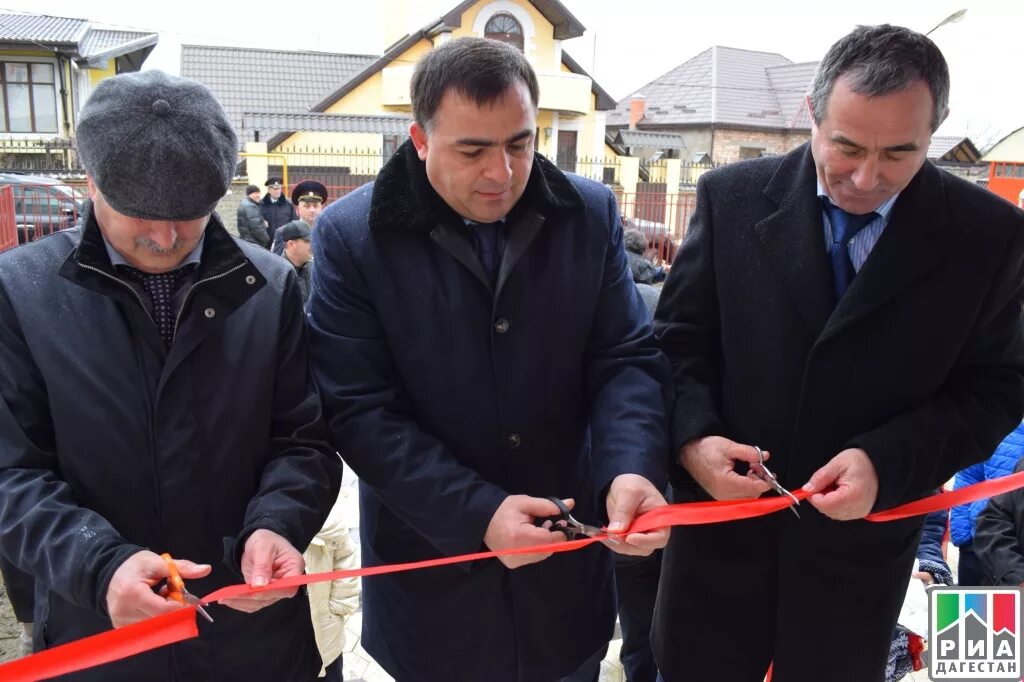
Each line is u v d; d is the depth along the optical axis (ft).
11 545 4.50
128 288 4.68
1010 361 5.86
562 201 5.64
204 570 4.37
